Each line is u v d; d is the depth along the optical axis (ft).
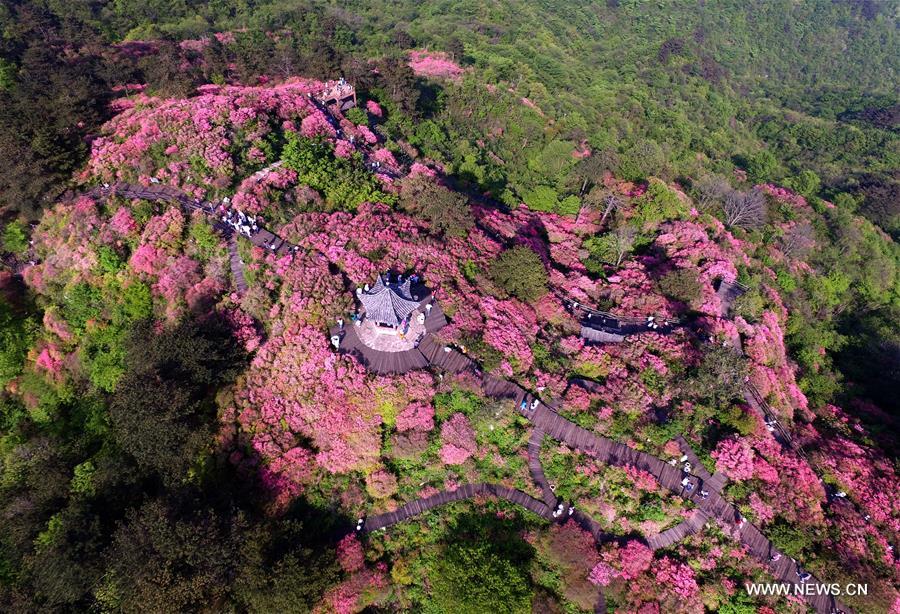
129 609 100.53
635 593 119.14
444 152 246.06
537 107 322.96
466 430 132.36
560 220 225.35
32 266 177.78
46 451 143.02
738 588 122.52
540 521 126.41
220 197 179.83
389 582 118.62
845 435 165.89
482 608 106.93
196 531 106.32
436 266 160.97
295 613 103.91
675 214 219.41
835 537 129.49
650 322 170.81
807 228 248.73
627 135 327.67
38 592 111.14
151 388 123.44
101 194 182.19
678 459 135.95
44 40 263.70
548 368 148.97
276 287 154.30
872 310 241.35
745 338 173.17
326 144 202.18
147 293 161.27
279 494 124.16
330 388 132.87
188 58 268.41
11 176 176.55
